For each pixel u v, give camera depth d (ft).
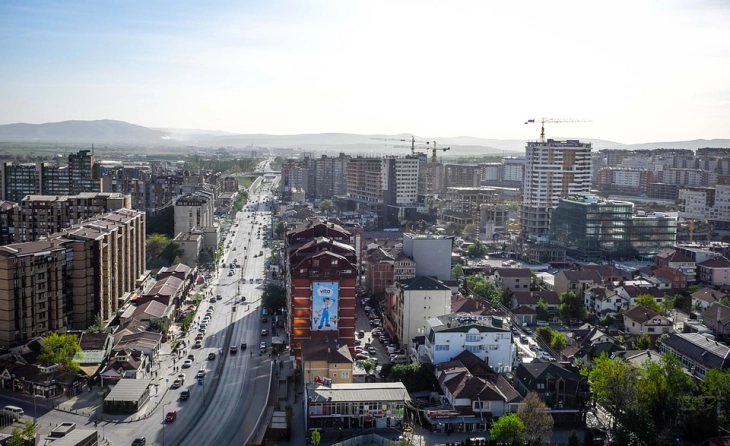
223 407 651.25
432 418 606.96
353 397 605.73
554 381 636.89
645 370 655.35
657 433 563.89
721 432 589.73
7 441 523.70
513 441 549.13
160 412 636.89
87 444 542.16
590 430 595.47
